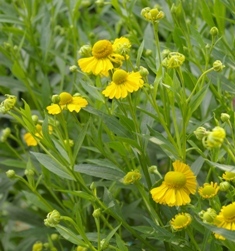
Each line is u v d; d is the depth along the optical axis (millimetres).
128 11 1144
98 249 898
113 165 975
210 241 916
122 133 943
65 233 905
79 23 1491
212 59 1134
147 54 1084
